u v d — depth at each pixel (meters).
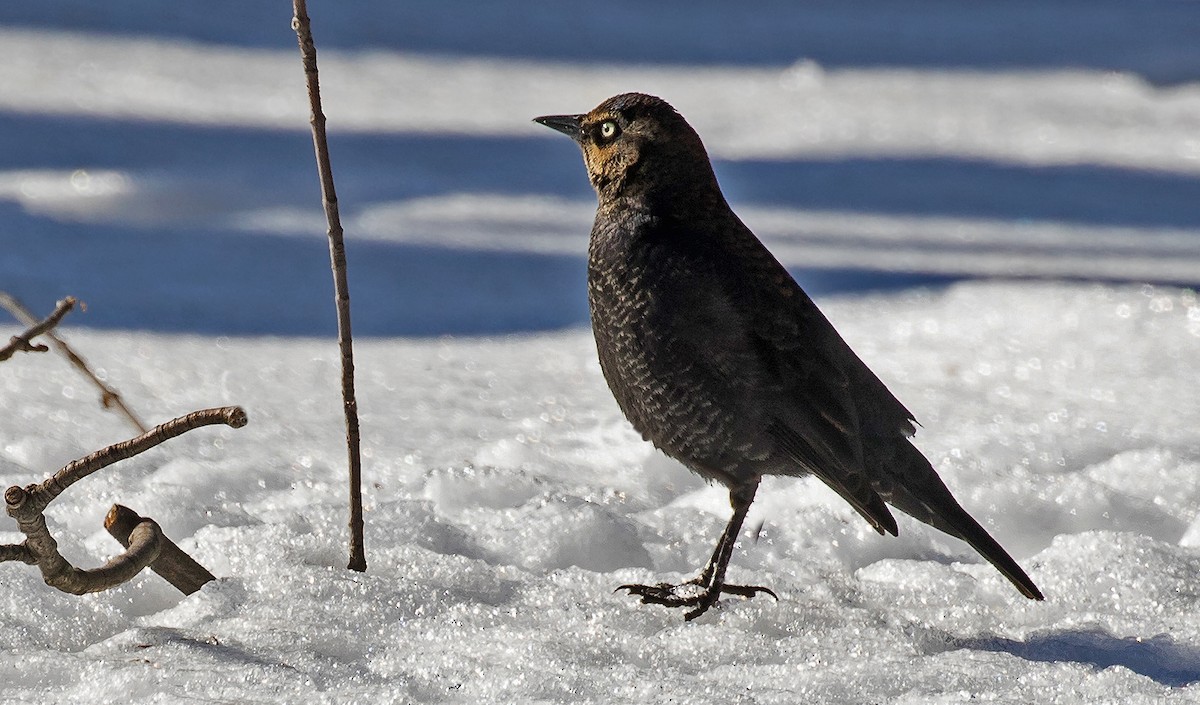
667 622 7.31
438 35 52.50
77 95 36.97
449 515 8.76
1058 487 9.35
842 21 60.12
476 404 12.41
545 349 15.77
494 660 6.48
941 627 7.26
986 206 28.02
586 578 7.81
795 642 6.83
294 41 49.50
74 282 20.11
